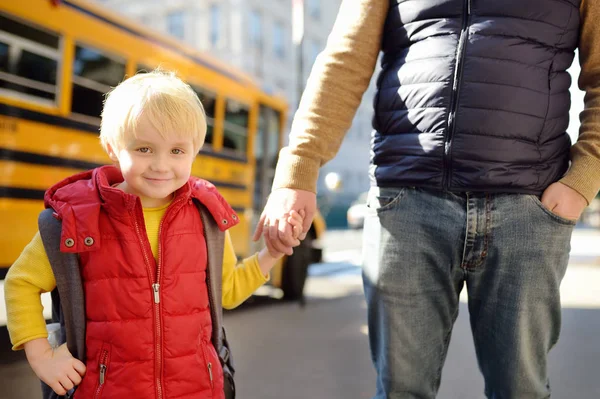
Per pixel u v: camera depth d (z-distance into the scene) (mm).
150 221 1768
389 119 1928
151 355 1667
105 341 1649
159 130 1682
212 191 1872
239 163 7355
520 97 1771
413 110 1854
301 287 7359
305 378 4219
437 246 1835
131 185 1739
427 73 1832
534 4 1784
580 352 4918
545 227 1760
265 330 5832
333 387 4023
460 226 1799
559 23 1809
